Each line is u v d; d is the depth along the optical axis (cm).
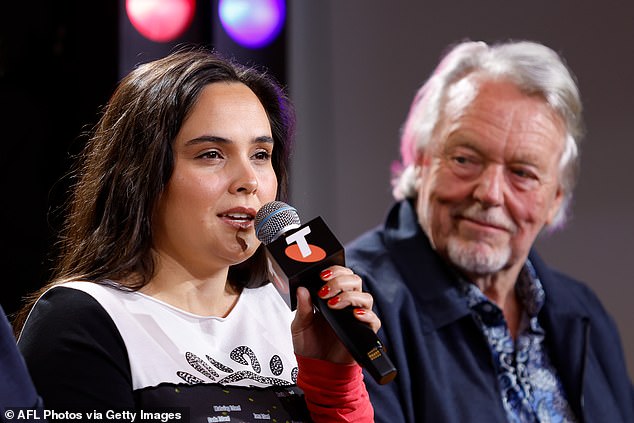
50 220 1009
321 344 555
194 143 535
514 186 805
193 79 543
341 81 1245
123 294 532
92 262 544
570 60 1234
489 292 827
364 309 513
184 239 539
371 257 821
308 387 550
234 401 524
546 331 841
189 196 533
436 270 809
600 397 838
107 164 550
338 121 1245
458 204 805
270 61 1132
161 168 534
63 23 1034
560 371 833
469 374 778
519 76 816
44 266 998
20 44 1025
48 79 1030
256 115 551
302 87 1218
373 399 732
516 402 802
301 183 1223
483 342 791
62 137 1027
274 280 593
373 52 1262
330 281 518
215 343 550
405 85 1261
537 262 857
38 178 1020
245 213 539
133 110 545
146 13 1031
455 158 812
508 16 1246
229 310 580
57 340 495
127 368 507
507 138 801
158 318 532
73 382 486
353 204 1250
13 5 1025
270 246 531
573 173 864
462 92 826
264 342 575
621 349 891
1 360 425
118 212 545
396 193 888
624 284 1214
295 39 1208
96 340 501
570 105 832
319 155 1237
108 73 1012
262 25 1123
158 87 541
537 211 811
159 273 552
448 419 752
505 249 805
